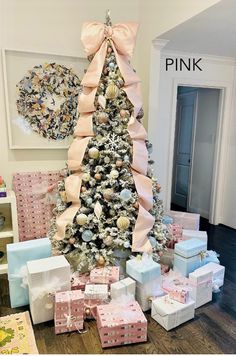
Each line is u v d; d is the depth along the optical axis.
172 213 3.21
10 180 2.74
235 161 3.71
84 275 2.17
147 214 2.23
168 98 3.36
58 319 1.71
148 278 1.94
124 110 2.18
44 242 2.08
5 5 2.48
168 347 1.65
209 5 1.98
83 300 1.75
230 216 3.85
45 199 2.80
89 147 2.21
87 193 2.17
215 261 2.46
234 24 2.32
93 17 2.79
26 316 1.90
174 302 1.88
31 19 2.58
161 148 3.42
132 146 2.21
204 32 2.52
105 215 2.20
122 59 2.21
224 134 3.77
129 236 2.21
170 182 3.55
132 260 2.07
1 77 2.56
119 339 1.64
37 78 2.65
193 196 4.49
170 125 3.42
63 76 2.74
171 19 2.42
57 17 2.66
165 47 3.05
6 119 2.63
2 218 2.58
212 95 3.93
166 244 2.60
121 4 2.87
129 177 2.19
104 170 2.18
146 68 2.84
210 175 4.07
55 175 2.84
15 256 1.95
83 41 2.21
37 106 2.70
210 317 1.94
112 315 1.70
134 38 2.20
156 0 2.60
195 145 4.37
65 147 2.86
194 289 2.01
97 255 2.12
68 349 1.62
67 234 2.19
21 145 2.71
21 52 2.57
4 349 1.59
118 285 1.88
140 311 1.75
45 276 1.79
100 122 2.18
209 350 1.63
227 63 3.56
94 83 2.17
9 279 1.96
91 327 1.80
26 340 1.67
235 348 1.65
